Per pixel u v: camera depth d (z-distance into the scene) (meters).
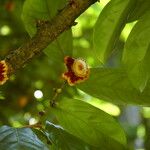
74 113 0.67
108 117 0.67
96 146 0.67
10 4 1.35
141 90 0.62
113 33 0.67
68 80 0.67
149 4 0.65
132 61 0.63
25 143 0.56
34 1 0.68
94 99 1.33
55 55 0.71
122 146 0.67
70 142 0.63
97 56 0.69
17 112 1.37
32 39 0.62
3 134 0.56
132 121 1.85
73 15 0.62
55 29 0.62
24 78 1.38
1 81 0.61
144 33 0.63
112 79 0.69
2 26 1.41
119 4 0.66
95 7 1.49
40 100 0.88
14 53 0.62
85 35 1.51
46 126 0.63
